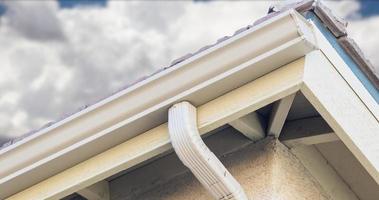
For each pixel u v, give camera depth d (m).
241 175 3.35
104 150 3.27
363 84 3.23
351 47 3.14
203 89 2.93
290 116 3.40
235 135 3.49
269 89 2.86
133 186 3.76
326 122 3.22
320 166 3.63
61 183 3.37
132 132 3.16
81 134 3.18
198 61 2.88
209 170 2.95
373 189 3.73
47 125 3.31
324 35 3.04
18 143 3.30
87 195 3.70
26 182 3.45
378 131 3.22
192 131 2.93
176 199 3.55
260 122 3.36
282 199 3.19
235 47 2.80
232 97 2.96
